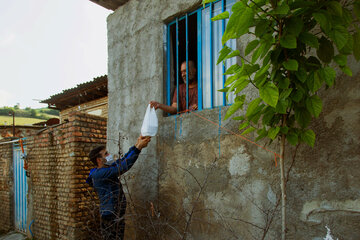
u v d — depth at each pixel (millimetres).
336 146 1852
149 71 3357
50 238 5148
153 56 3309
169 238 2877
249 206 2268
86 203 4570
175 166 2902
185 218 2748
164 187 3004
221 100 2758
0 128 12758
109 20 4156
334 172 1849
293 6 1462
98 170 2990
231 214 2381
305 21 1576
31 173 5914
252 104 1617
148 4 3455
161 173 3041
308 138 1588
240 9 1487
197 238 2625
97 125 5047
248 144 2309
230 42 2695
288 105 1531
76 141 4664
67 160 4762
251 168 2281
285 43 1441
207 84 2906
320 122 1930
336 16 1443
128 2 3809
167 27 3289
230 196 2402
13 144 7176
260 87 1512
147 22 3447
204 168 2635
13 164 7152
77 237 4352
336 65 1887
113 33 4047
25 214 6555
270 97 1443
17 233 6633
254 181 2252
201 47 2965
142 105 3422
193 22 3447
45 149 5500
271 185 2143
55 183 5082
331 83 1425
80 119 4750
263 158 2209
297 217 1984
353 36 1478
